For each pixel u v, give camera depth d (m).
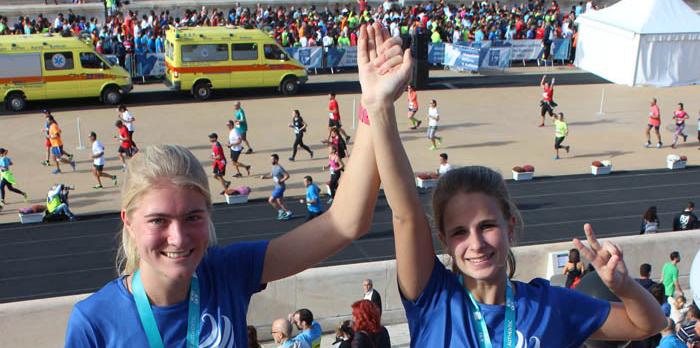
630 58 33.56
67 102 34.88
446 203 2.95
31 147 28.89
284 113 34.31
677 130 30.27
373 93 2.87
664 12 33.88
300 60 41.12
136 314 2.71
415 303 3.08
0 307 13.54
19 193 23.56
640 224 22.52
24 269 19.09
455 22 48.28
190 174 2.59
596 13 35.78
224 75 35.81
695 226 20.22
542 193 24.86
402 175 2.94
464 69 42.62
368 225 3.09
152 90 37.53
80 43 33.56
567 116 34.75
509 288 3.06
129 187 2.59
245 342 2.90
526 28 46.12
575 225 22.28
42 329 13.75
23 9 46.75
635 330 3.06
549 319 3.02
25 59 32.66
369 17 47.81
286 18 47.75
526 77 41.84
